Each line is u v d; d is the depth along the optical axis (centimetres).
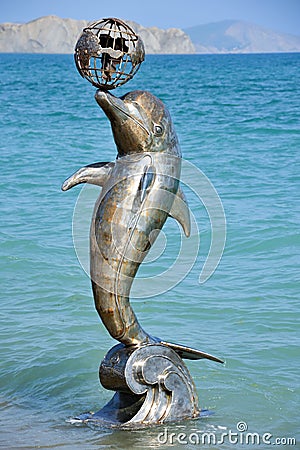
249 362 757
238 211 1371
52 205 1467
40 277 1033
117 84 552
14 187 1638
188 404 619
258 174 1720
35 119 3017
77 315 895
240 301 932
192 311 899
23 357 777
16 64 11900
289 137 2273
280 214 1341
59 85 5350
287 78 5853
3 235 1241
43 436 605
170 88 4684
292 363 757
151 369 594
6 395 702
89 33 539
